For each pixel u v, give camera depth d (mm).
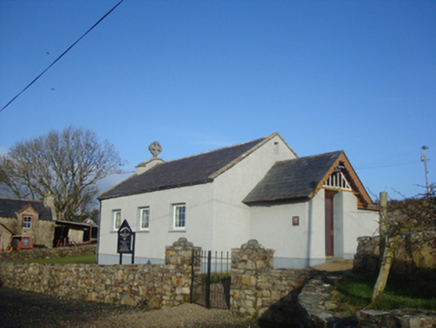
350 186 18062
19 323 10391
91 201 48750
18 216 37312
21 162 43031
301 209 16000
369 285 7934
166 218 19781
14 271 18453
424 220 7156
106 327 9820
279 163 20141
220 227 17375
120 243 15852
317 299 7738
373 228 18391
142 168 26203
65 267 15516
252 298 9984
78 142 44812
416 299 6547
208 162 20844
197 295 12188
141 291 12633
